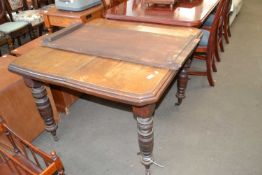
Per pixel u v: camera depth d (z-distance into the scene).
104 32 1.68
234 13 3.74
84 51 1.43
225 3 2.19
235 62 2.81
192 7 2.12
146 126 1.27
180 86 2.02
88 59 1.37
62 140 1.88
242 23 3.91
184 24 1.78
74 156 1.75
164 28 1.71
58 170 1.06
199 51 2.23
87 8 2.40
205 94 2.29
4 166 1.38
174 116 2.04
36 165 1.36
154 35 1.59
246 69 2.66
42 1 3.79
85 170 1.64
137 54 1.35
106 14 2.07
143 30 1.69
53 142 1.87
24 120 1.75
